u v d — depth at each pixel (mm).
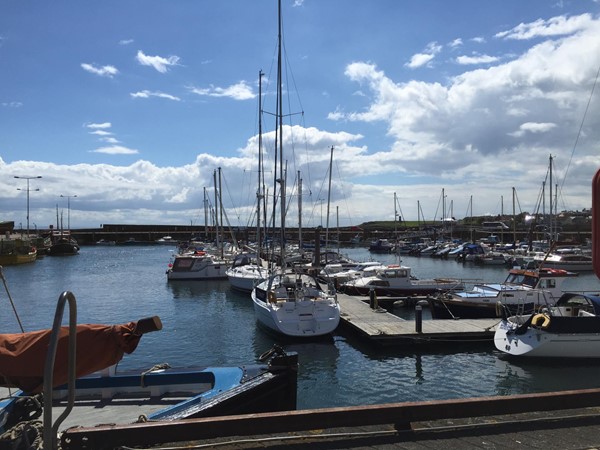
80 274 53062
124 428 4895
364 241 109562
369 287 31484
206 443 5004
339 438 5188
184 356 18375
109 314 28469
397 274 32062
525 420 5578
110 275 51969
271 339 20812
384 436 5246
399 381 14852
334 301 20469
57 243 86938
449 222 117062
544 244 68812
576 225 83312
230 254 56500
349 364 16766
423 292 31812
